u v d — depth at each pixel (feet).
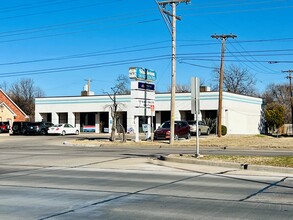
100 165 56.18
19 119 234.79
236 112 183.83
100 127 202.08
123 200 30.73
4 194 33.73
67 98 206.28
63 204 29.37
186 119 181.16
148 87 115.14
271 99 355.77
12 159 66.28
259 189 35.35
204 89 183.52
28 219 24.90
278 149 85.15
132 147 97.76
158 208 27.78
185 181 40.42
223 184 38.32
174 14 102.22
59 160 63.72
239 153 73.15
